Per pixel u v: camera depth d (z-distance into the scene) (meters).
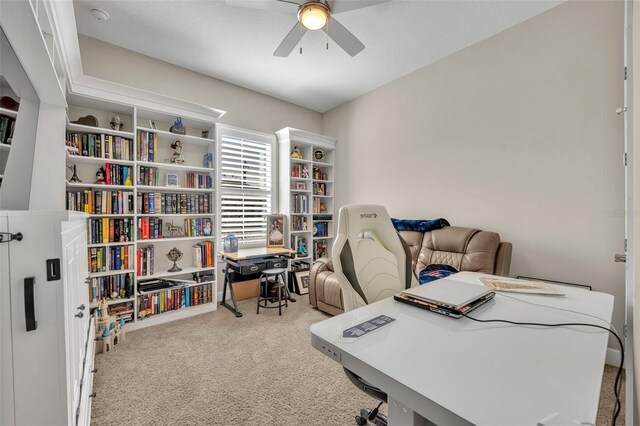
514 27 2.57
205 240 3.39
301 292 3.80
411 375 0.61
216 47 2.86
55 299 0.77
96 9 2.31
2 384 0.71
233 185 3.64
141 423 1.46
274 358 2.12
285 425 1.46
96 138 2.57
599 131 2.14
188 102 2.96
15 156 1.44
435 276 2.26
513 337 0.80
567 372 0.62
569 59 2.28
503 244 2.47
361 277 1.38
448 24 2.54
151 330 2.62
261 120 3.98
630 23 1.01
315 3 1.81
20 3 0.85
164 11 2.35
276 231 3.81
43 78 1.31
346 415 1.53
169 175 3.08
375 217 1.56
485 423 0.47
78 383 1.08
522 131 2.54
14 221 0.72
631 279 1.00
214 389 1.74
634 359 0.90
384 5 2.29
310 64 3.22
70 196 2.40
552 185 2.37
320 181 4.41
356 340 0.78
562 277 2.30
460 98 2.97
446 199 3.11
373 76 3.52
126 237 2.67
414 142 3.42
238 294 3.57
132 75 2.91
